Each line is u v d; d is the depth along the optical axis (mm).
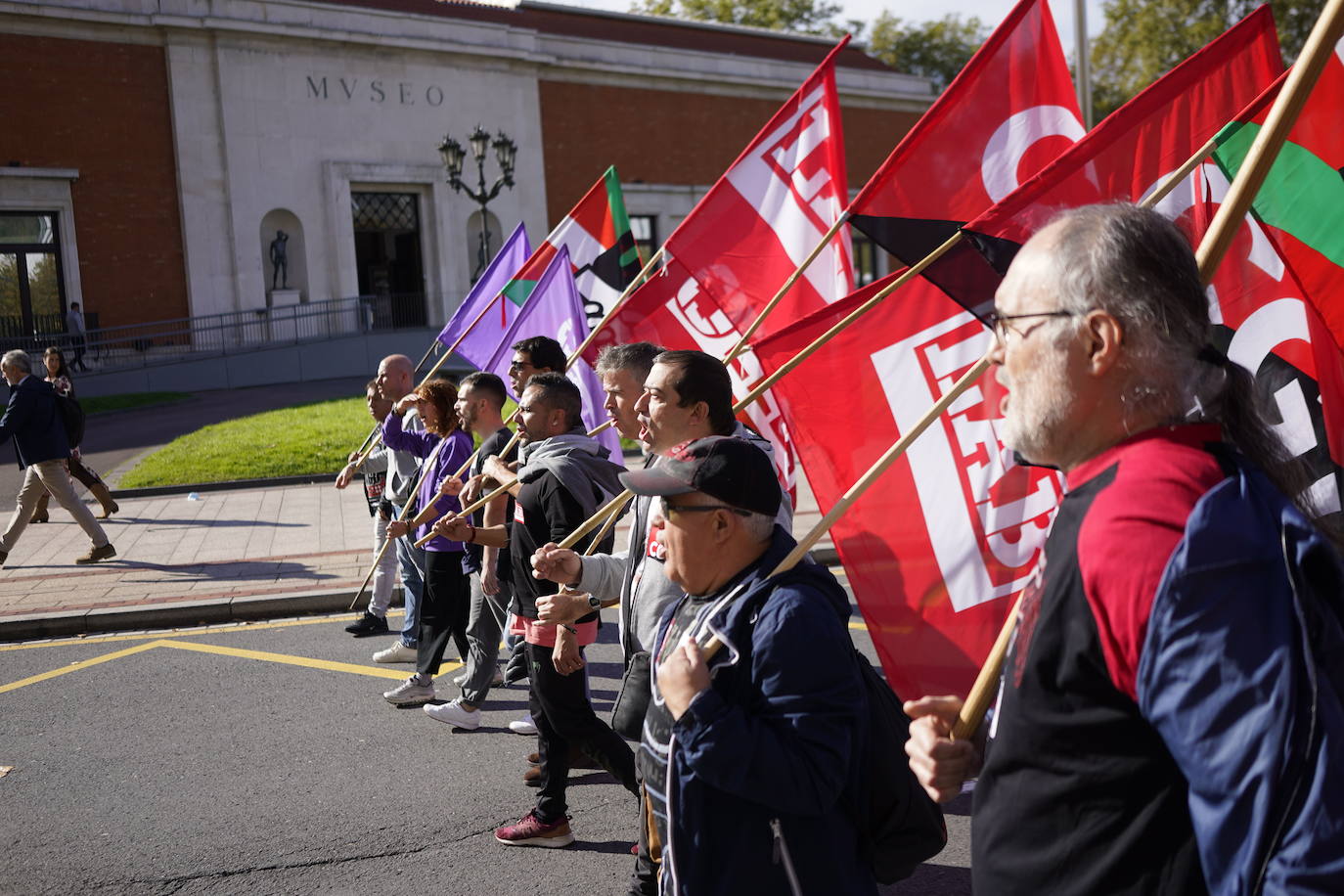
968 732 1729
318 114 31188
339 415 19328
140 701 6098
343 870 4059
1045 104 4277
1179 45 39219
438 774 4961
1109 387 1448
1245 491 1322
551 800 4172
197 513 12125
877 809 2102
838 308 3613
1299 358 3203
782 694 1986
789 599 2055
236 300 30250
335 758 5176
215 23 29344
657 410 3062
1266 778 1184
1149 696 1282
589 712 3998
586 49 35469
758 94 39344
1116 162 3330
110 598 8266
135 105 28922
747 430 3639
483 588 4941
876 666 6273
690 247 5617
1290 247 3023
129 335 28859
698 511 2172
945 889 3820
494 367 6969
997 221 3225
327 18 30875
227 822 4492
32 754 5328
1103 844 1375
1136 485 1354
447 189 33312
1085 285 1443
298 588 8383
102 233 28656
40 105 27734
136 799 4742
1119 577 1311
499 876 3979
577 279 7492
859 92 41000
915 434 2270
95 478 11836
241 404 24234
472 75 33531
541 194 34969
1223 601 1240
